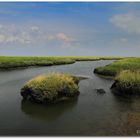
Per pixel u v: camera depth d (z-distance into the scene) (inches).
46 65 3240.7
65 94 1027.9
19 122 717.9
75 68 2743.6
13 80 1614.2
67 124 698.2
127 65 2119.8
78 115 791.7
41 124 701.3
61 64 3629.4
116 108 881.5
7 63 2691.9
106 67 2107.5
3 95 1099.3
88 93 1156.5
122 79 1178.0
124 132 623.8
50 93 956.6
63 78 1085.1
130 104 944.9
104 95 1116.5
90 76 1878.7
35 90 968.9
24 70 2422.5
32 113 812.0
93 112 823.7
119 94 1139.3
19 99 1018.7
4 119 747.4
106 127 666.8
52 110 851.4
